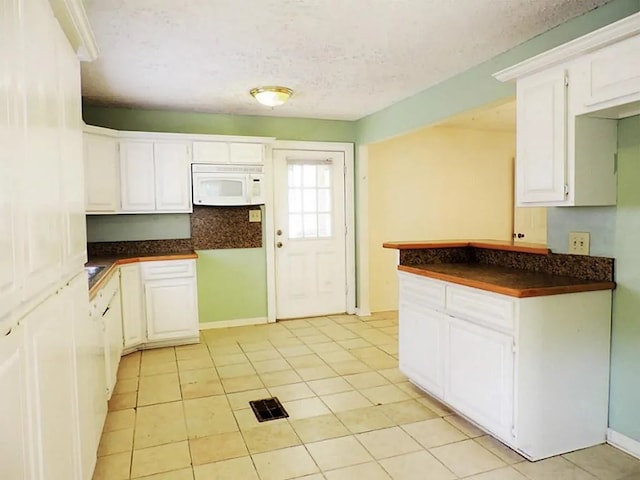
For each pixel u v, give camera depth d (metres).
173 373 3.38
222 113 4.55
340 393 2.99
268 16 2.30
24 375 1.02
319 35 2.55
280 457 2.23
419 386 2.97
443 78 3.42
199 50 2.76
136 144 4.04
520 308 2.08
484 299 2.29
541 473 2.07
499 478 2.03
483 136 5.73
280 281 4.93
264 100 3.73
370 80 3.46
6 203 0.92
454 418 2.62
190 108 4.30
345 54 2.87
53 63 1.36
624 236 2.22
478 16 2.34
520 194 2.38
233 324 4.73
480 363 2.33
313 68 3.15
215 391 3.04
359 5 2.19
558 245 2.57
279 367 3.49
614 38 1.83
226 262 4.68
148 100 3.96
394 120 4.25
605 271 2.29
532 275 2.54
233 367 3.50
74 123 1.69
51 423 1.22
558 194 2.16
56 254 1.34
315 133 4.92
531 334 2.11
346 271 5.16
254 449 2.30
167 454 2.26
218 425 2.56
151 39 2.57
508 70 2.34
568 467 2.11
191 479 2.05
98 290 2.33
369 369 3.43
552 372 2.17
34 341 1.09
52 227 1.31
